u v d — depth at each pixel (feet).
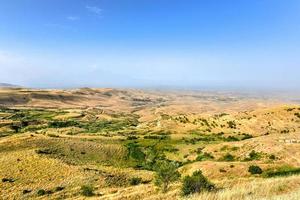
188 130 539.70
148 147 426.92
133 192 150.10
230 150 304.09
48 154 348.38
